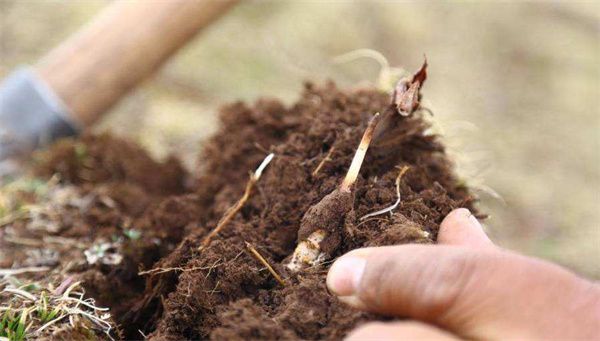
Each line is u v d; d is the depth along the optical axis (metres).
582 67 4.69
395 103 1.18
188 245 1.15
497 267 0.80
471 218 1.07
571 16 5.40
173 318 1.02
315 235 1.02
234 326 0.88
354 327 0.87
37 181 1.76
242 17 4.12
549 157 3.61
